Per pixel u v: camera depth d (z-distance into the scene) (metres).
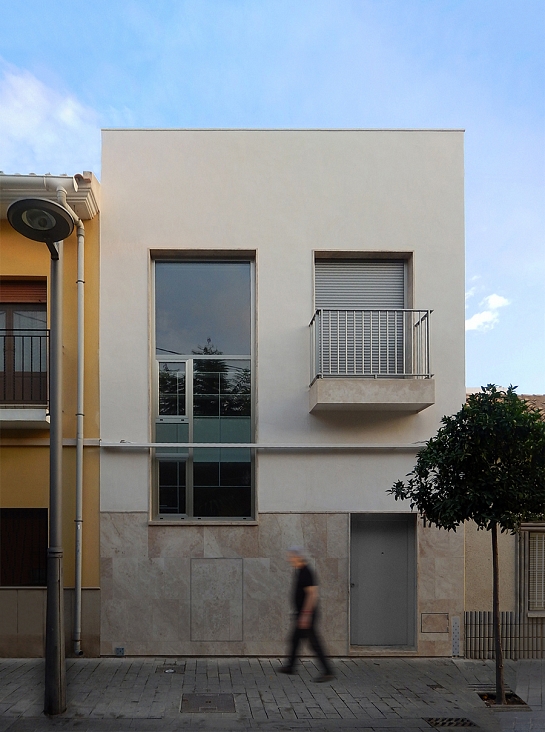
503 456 6.70
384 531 9.13
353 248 9.30
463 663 8.55
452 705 6.83
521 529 9.05
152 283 9.34
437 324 9.27
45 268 9.12
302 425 9.06
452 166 9.46
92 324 9.08
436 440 7.01
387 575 9.08
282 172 9.36
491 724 6.29
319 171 9.38
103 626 8.60
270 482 8.93
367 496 8.96
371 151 9.43
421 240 9.36
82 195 8.59
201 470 9.13
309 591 7.89
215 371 9.34
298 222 9.30
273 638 8.68
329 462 8.99
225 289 9.47
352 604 9.02
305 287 9.26
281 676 7.76
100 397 8.98
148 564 8.72
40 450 8.88
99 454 8.88
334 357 9.23
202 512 9.07
